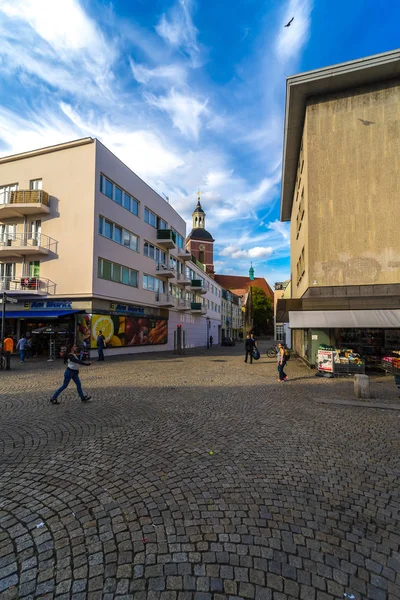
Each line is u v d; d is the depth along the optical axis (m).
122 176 23.17
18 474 3.79
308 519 2.95
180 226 35.06
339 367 12.05
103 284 20.70
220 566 2.35
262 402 7.66
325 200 14.02
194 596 2.10
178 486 3.52
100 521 2.88
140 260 25.58
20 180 21.55
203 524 2.85
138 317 25.02
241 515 2.99
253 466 4.06
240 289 89.12
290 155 19.23
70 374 7.45
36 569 2.32
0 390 8.88
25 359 17.83
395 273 13.03
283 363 11.07
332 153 14.05
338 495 3.39
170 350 30.78
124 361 17.55
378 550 2.55
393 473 3.93
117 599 2.07
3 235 21.80
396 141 13.26
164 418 6.18
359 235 13.52
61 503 3.17
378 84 13.57
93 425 5.70
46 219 20.78
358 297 12.99
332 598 2.09
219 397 8.17
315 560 2.43
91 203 19.91
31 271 21.03
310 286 13.90
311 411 6.86
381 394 8.78
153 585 2.18
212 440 5.00
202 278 46.12
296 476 3.81
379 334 13.65
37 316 18.95
